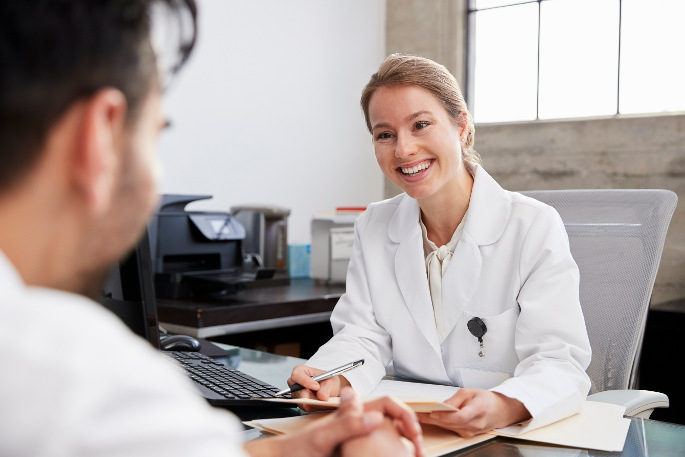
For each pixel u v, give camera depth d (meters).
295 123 3.78
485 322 1.41
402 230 1.57
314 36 3.85
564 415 1.10
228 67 3.47
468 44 3.94
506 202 1.49
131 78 0.39
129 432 0.31
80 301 0.36
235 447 0.37
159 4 0.42
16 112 0.35
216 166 3.44
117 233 0.41
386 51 4.20
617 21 3.44
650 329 2.78
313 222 3.05
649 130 3.30
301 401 1.05
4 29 0.35
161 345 1.60
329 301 2.63
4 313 0.31
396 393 1.30
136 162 0.40
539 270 1.38
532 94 3.73
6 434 0.29
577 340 1.30
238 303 2.40
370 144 4.18
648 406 1.31
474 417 0.99
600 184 3.45
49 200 0.37
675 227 3.24
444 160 1.45
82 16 0.36
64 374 0.30
